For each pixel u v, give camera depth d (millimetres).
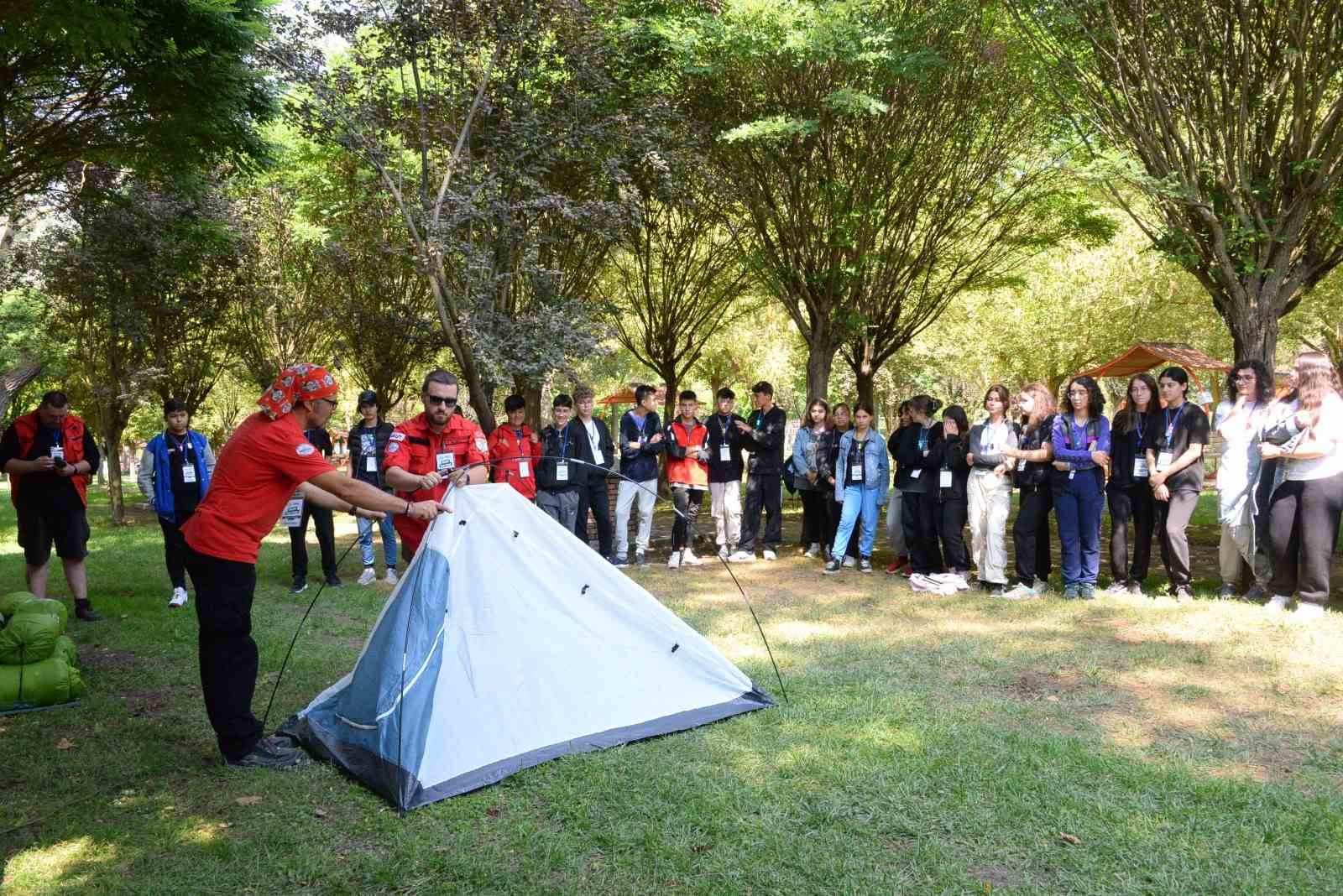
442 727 4160
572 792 3939
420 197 10109
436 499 5270
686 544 10391
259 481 4316
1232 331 9953
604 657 4793
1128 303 24984
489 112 10188
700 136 11828
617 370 29500
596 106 10516
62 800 3980
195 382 17578
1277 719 4836
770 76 11680
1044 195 13844
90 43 6363
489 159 10180
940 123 12477
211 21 7414
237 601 4297
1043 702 5184
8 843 3576
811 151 12211
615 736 4566
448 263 11078
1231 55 9156
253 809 3873
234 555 4281
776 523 10945
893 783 4020
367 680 4453
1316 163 8742
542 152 10234
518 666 4508
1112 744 4492
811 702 5184
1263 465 7469
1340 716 4848
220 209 15078
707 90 12180
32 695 5195
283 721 4941
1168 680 5539
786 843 3471
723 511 10625
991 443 8352
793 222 13039
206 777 4223
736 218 15539
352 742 4367
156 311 15727
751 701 5141
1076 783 4004
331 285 17266
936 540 8883
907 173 12875
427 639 4336
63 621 5730
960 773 4090
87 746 4602
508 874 3289
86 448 7508
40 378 20484
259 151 9102
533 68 10547
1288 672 5613
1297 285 9773
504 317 9977
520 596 4648
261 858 3436
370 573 9234
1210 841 3449
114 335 15328
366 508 4453
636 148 10945
